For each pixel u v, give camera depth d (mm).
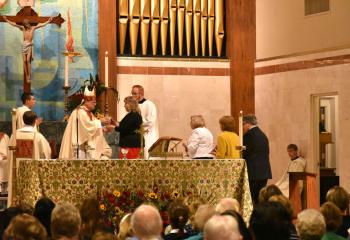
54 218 5848
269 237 5238
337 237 6660
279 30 17156
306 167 16500
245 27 17594
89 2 16641
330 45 16031
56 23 14859
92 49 16625
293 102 16781
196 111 17438
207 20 17641
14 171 10602
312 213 6059
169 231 7375
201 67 17484
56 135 13719
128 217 6930
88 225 7168
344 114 15750
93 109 12156
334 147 18172
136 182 10469
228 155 11977
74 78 16484
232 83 17562
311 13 16453
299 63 16641
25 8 14695
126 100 11969
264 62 17438
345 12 15680
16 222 5453
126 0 17078
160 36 17438
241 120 11359
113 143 13352
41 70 16312
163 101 17250
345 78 15680
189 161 10719
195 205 7785
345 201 7750
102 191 10328
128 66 17031
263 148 12516
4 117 16031
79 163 10273
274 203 5355
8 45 16094
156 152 10805
